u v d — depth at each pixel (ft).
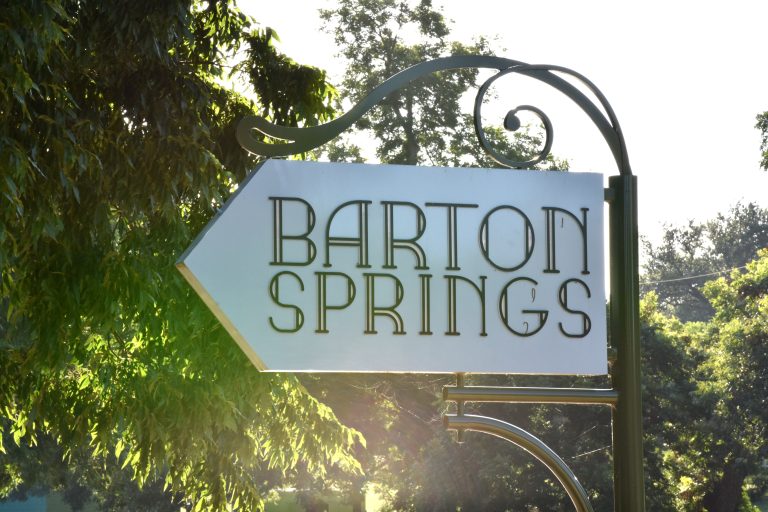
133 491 120.78
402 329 14.38
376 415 106.11
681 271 335.67
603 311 15.01
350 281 14.32
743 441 117.91
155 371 39.58
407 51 124.88
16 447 75.92
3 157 28.04
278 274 14.16
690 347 130.11
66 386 41.22
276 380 40.22
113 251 36.11
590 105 16.11
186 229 36.52
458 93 122.11
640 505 15.58
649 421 115.65
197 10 39.99
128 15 31.99
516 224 14.88
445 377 104.68
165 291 37.27
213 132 39.88
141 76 34.78
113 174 34.47
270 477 114.52
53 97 31.19
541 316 14.83
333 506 159.33
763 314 126.72
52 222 31.27
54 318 36.45
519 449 100.63
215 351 38.81
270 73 41.75
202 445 39.99
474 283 14.65
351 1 125.29
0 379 40.47
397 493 105.09
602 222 15.17
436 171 14.73
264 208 14.24
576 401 15.55
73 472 89.45
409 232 14.55
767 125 109.81
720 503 127.54
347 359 14.23
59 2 28.76
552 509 100.63
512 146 120.47
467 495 99.76
